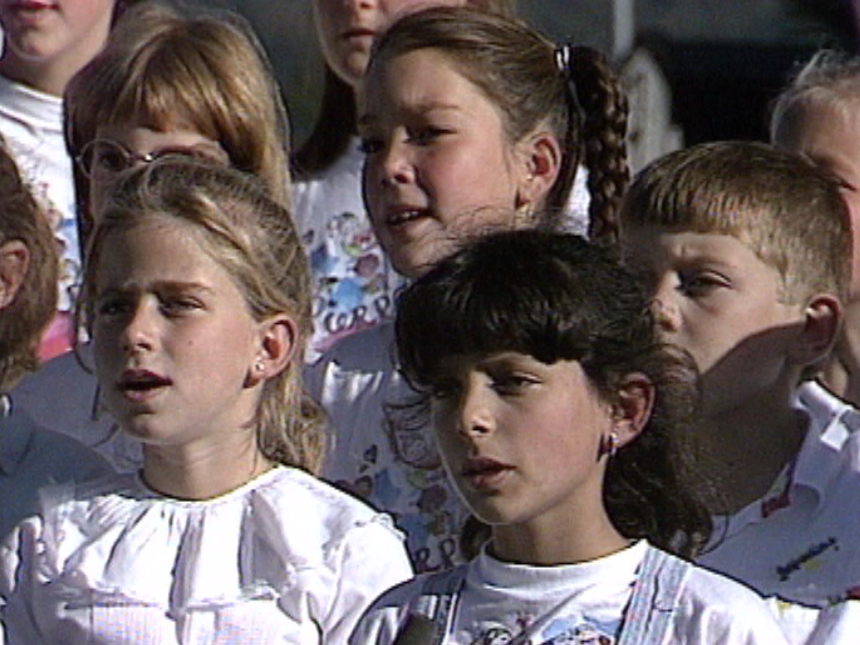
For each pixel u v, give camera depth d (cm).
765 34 3494
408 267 1952
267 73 2123
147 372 1752
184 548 1769
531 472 1537
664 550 1623
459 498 1848
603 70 2064
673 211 1866
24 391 2002
